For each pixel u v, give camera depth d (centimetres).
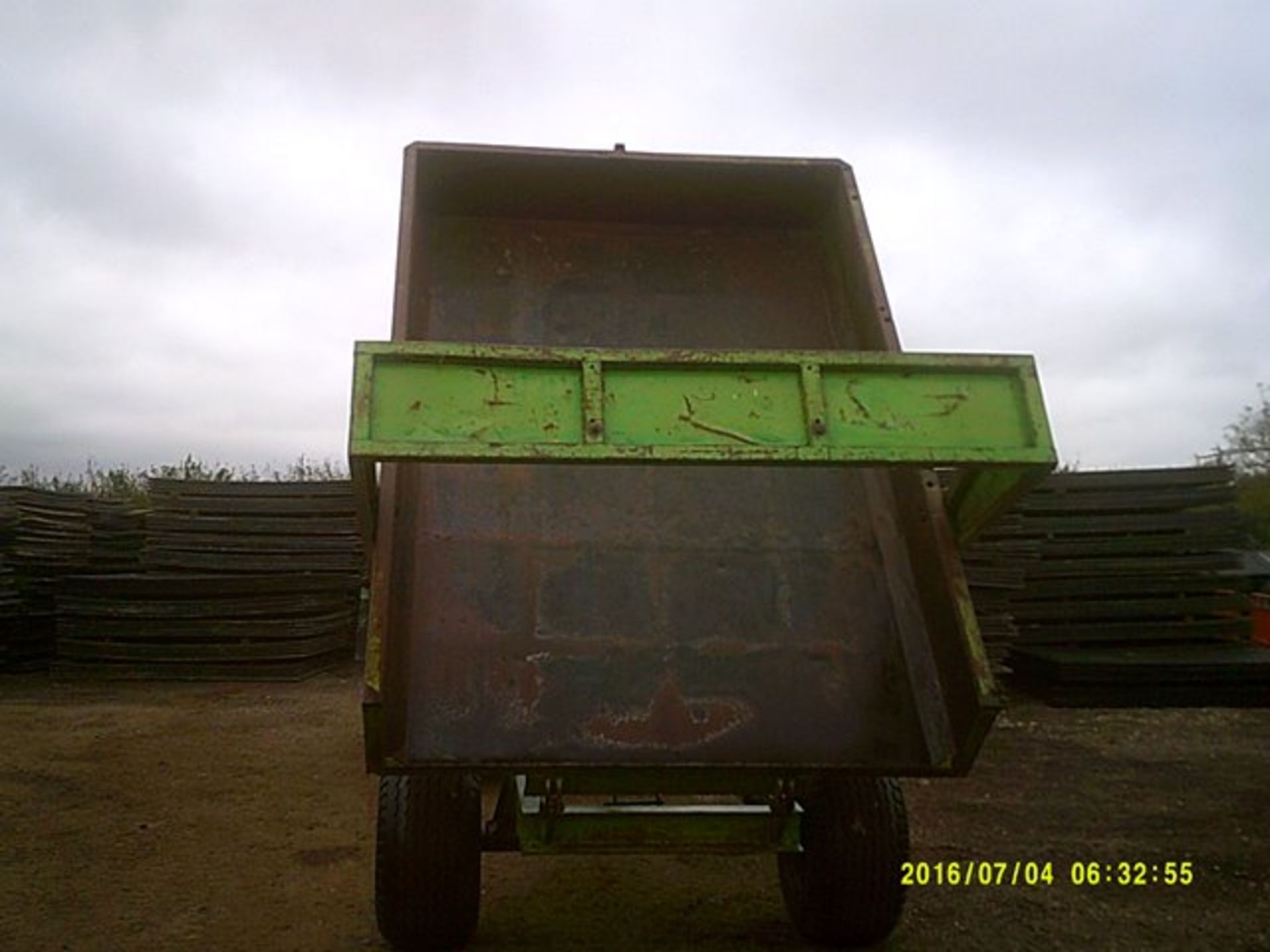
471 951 360
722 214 443
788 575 339
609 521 346
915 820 552
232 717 863
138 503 1562
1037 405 233
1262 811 569
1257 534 2180
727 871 455
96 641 1061
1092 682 885
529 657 311
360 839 522
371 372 215
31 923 401
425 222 427
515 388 221
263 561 1113
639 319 413
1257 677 881
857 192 412
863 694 314
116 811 575
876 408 230
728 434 224
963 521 304
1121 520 981
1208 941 380
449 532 334
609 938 375
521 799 329
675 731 302
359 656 1138
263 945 378
